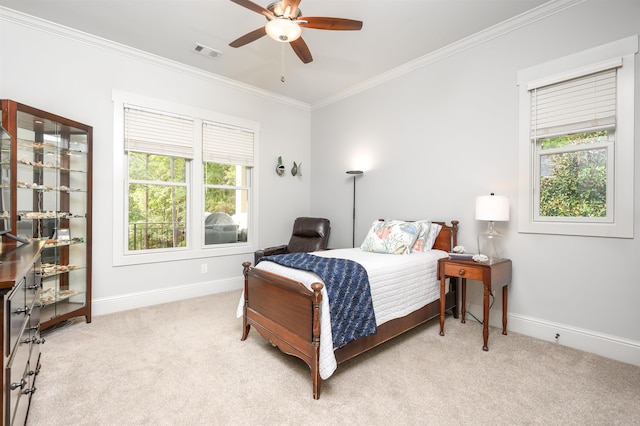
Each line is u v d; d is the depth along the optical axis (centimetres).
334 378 196
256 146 436
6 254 157
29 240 215
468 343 249
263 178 448
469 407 167
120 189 324
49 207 273
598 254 233
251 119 431
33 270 167
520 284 272
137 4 255
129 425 151
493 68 290
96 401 170
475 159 303
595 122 234
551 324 254
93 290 310
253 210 437
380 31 292
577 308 242
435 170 336
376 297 220
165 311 321
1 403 106
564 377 197
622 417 159
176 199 375
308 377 197
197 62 356
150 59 339
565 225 247
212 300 361
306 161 500
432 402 171
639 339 215
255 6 197
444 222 328
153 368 206
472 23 280
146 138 342
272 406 167
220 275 402
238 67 368
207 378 194
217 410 163
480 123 299
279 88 433
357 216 426
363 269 216
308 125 502
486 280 236
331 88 432
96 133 310
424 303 265
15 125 231
